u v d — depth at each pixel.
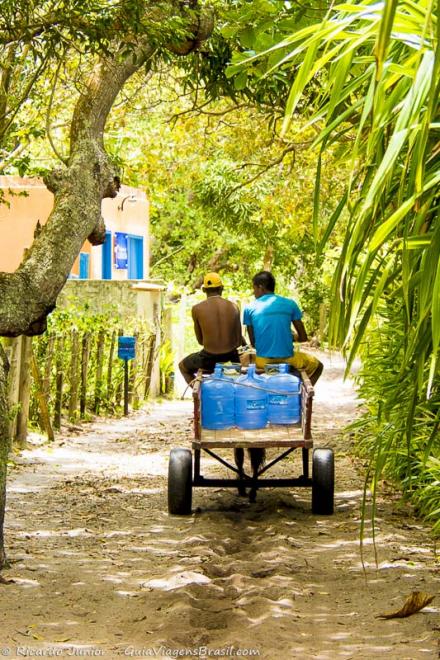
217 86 13.55
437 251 4.79
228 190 25.12
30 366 15.99
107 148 19.41
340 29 4.86
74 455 15.36
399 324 11.32
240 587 7.85
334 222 5.52
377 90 4.82
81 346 19.02
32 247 9.26
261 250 40.94
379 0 5.15
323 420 19.94
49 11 9.11
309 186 20.73
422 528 10.18
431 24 4.61
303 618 7.09
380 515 10.81
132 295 23.14
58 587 7.92
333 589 7.93
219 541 9.62
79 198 9.58
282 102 13.50
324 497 10.96
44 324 9.19
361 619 7.09
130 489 12.70
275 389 11.14
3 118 11.36
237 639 6.46
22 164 12.80
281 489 12.73
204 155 22.80
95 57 11.51
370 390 14.32
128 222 29.98
